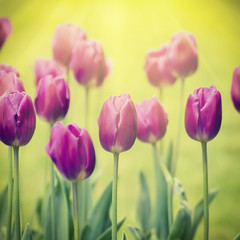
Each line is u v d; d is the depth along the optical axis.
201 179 3.40
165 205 1.64
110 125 1.38
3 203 1.62
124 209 2.83
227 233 2.64
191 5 9.78
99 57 1.61
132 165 3.58
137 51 7.12
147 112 1.50
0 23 1.60
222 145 3.99
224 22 8.55
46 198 1.61
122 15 9.40
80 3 10.03
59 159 1.36
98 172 1.73
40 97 1.46
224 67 6.08
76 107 4.52
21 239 1.46
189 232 1.52
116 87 5.47
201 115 1.40
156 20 9.00
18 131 1.39
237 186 3.21
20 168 1.65
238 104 1.49
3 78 1.45
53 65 1.64
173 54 1.63
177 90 5.29
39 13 8.95
